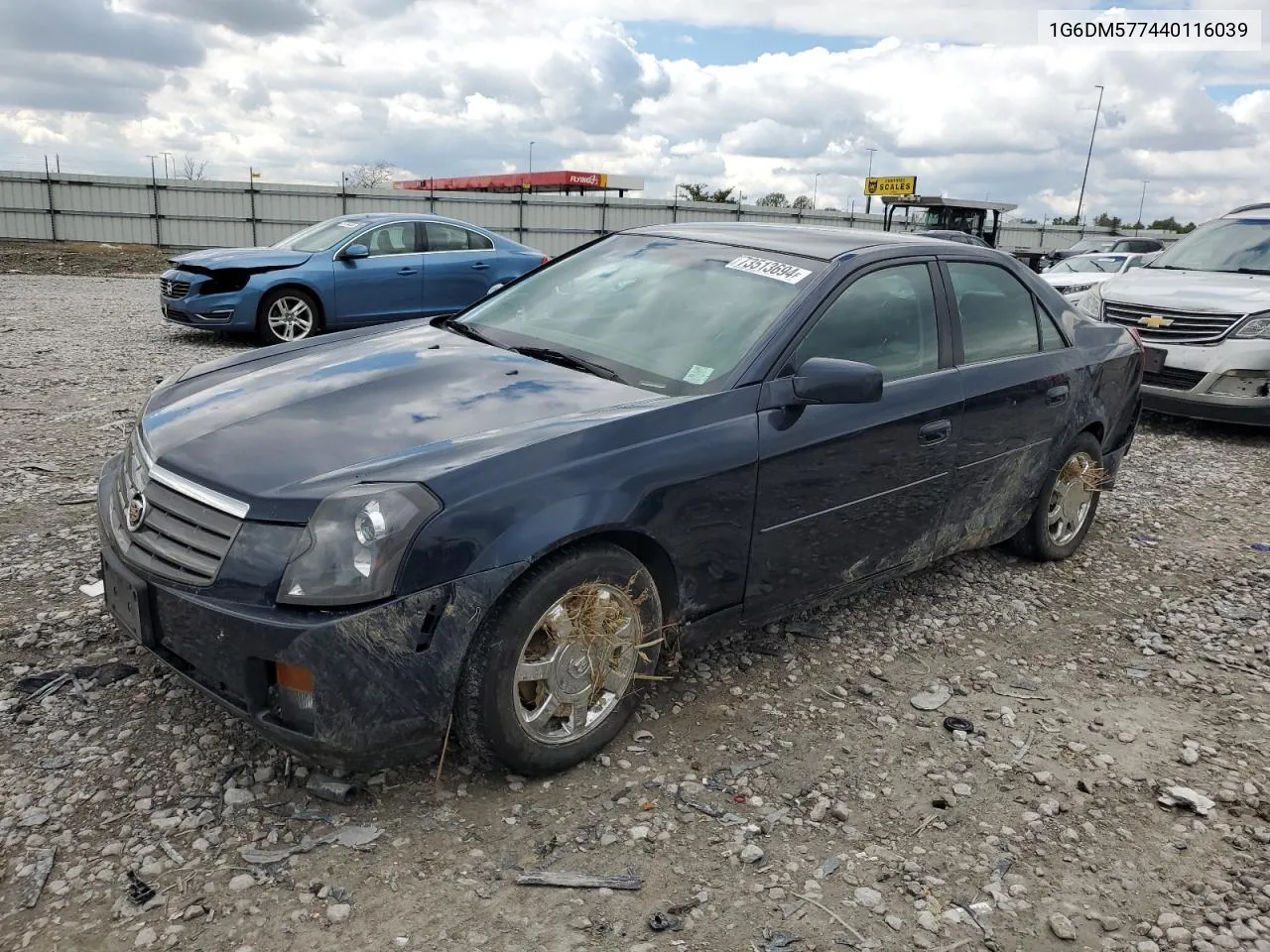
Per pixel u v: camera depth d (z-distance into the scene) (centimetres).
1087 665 402
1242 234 973
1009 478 447
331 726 251
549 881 251
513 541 264
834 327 363
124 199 3070
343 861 253
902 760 321
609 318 381
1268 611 468
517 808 279
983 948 240
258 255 1117
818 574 366
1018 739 339
